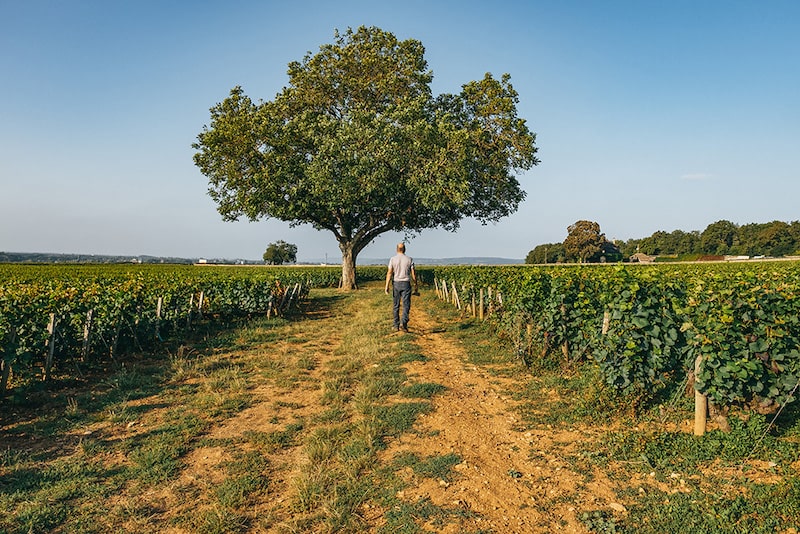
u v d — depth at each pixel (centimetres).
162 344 1252
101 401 779
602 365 725
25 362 796
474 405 769
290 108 2955
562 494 484
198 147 2814
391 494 484
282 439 634
